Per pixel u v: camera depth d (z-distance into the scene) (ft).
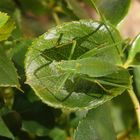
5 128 0.52
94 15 1.01
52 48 0.49
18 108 0.63
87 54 0.50
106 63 0.49
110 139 0.54
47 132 0.64
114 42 0.51
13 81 0.47
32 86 0.47
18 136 0.63
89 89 0.48
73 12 0.65
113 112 0.74
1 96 0.59
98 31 0.51
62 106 0.46
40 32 0.87
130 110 0.74
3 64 0.47
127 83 0.49
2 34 0.52
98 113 0.52
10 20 0.52
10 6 0.75
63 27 0.50
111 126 0.55
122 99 0.73
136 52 0.52
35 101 0.63
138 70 0.59
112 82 0.49
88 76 0.49
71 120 0.68
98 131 0.52
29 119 0.64
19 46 0.58
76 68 0.48
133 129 0.74
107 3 0.57
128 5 0.56
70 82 0.48
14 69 0.47
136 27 1.16
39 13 0.91
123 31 1.15
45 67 0.48
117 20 0.56
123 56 0.54
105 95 0.48
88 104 0.47
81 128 0.51
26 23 0.88
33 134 0.64
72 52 0.50
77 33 0.50
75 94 0.48
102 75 0.49
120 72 0.50
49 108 0.64
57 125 0.67
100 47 0.50
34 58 0.48
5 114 0.59
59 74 0.48
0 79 0.46
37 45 0.49
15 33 0.62
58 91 0.47
